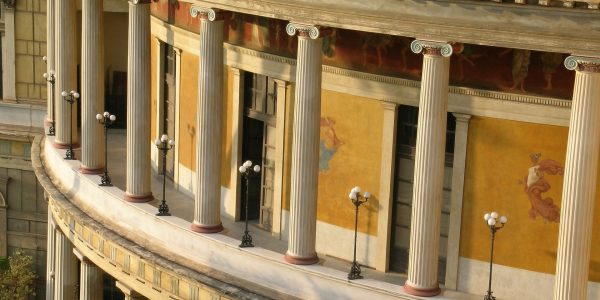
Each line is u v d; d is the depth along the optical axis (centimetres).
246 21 4638
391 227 4394
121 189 5122
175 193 5109
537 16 3731
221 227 4606
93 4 5122
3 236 6694
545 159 4081
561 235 3828
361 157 4384
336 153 4434
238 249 4431
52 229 5709
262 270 4372
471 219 4219
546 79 4031
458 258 4262
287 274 4300
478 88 4116
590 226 3816
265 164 4703
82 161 5228
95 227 4944
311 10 4097
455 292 4278
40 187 6600
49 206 5700
